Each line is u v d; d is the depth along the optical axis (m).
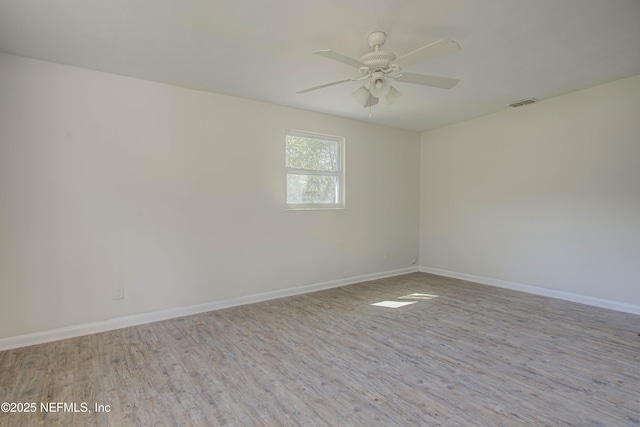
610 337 2.90
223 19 2.23
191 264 3.54
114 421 1.83
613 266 3.60
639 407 1.93
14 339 2.72
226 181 3.74
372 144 5.07
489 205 4.73
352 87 3.50
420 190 5.68
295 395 2.07
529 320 3.33
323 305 3.86
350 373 2.33
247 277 3.92
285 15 2.19
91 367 2.41
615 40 2.59
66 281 2.93
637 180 3.41
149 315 3.31
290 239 4.25
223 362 2.49
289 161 4.31
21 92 2.74
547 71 3.19
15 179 2.72
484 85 3.53
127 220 3.19
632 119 3.41
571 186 3.89
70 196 2.94
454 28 2.39
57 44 2.55
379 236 5.19
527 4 2.11
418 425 1.79
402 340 2.88
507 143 4.50
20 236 2.75
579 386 2.15
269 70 3.06
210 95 3.63
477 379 2.25
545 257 4.15
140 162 3.25
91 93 3.02
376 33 2.40
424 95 3.82
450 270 5.29
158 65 2.95
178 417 1.86
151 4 2.06
